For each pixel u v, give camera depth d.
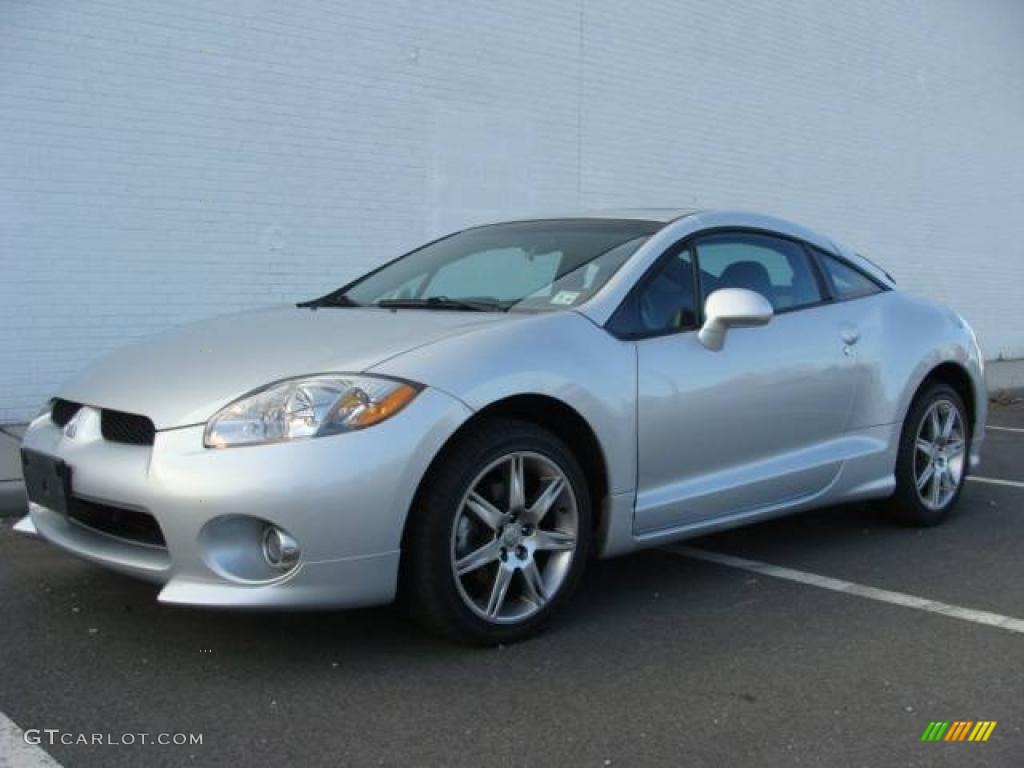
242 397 3.09
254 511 2.92
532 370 3.37
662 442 3.75
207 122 7.96
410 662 3.25
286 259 8.45
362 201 8.86
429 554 3.16
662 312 3.92
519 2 9.81
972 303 15.88
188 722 2.82
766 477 4.16
